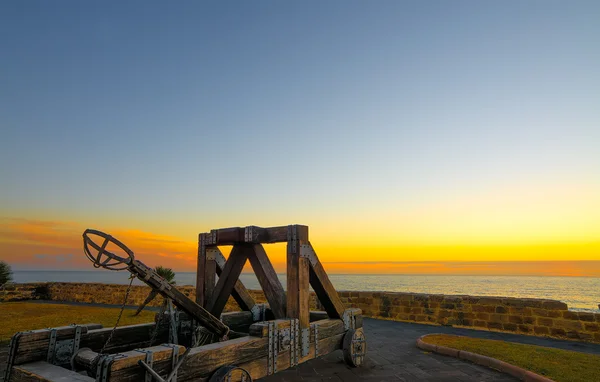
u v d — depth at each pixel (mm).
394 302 10383
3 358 5555
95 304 14141
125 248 3246
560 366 4879
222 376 3070
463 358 5707
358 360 5066
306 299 4332
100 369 2527
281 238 4523
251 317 5758
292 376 4754
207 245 5047
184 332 4762
